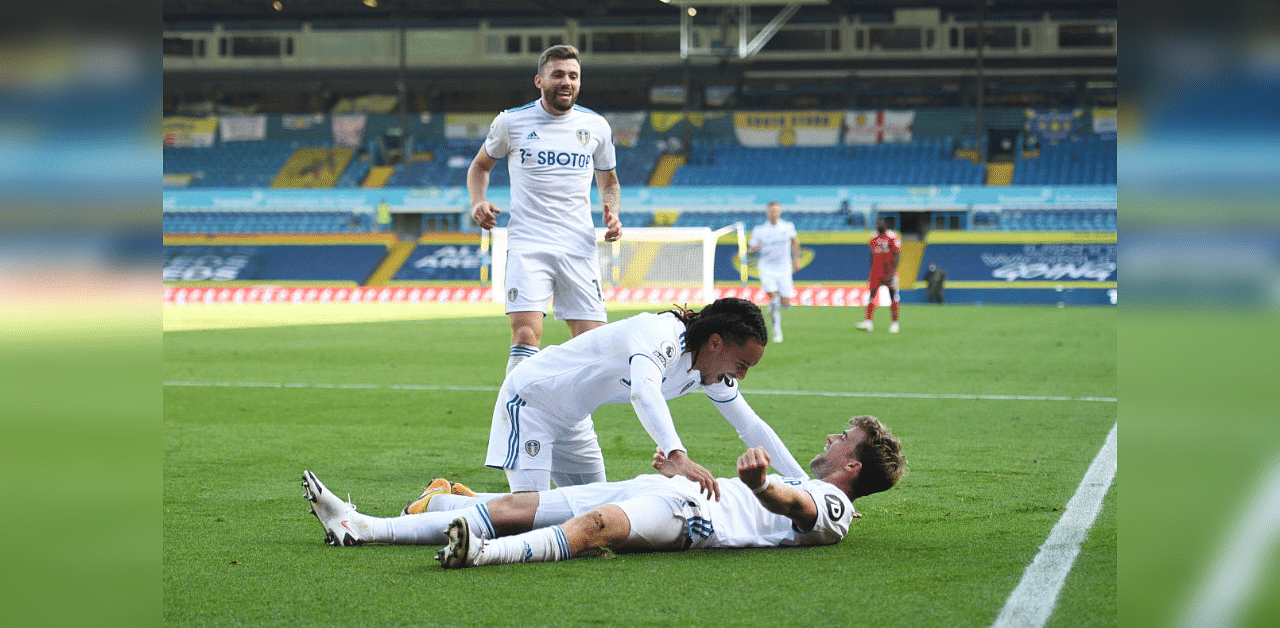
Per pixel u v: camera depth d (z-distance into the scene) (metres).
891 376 27.44
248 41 104.25
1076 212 83.06
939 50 98.44
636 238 54.47
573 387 9.84
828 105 104.38
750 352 9.41
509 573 8.54
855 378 26.98
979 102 91.81
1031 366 29.81
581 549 8.95
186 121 104.50
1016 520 10.92
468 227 93.12
